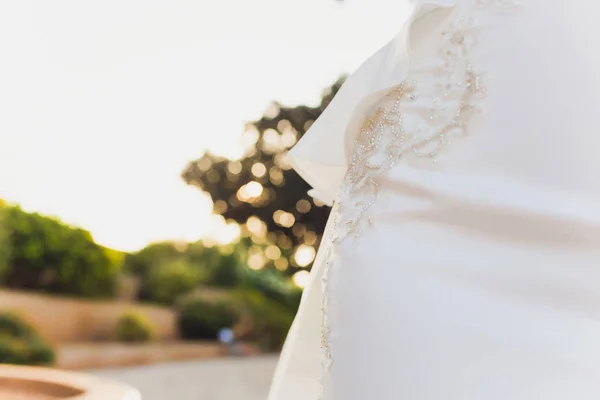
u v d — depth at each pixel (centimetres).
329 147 104
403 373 72
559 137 71
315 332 112
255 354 1114
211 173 1545
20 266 828
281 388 118
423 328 72
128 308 995
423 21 86
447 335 71
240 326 1186
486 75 77
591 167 70
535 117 73
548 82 73
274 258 1648
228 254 1410
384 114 88
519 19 76
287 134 1472
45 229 848
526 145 72
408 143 81
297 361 116
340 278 83
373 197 83
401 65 87
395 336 74
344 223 86
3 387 140
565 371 66
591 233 68
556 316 68
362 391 76
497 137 74
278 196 1491
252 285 1493
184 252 1361
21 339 538
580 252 69
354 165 92
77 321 879
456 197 74
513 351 68
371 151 88
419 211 77
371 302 77
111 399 121
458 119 78
